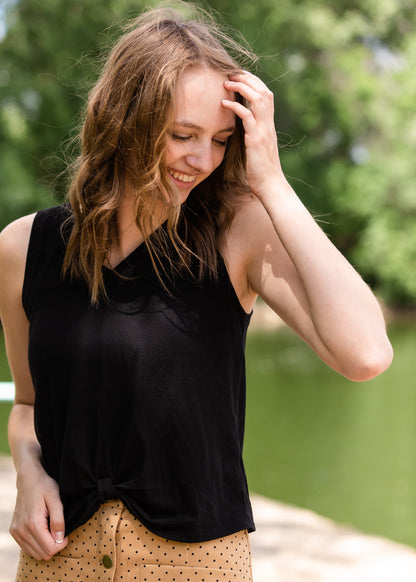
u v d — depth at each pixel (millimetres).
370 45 27656
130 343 1572
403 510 6512
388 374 15578
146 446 1556
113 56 1631
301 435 9703
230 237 1668
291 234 1597
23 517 1618
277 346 19609
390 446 9086
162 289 1605
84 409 1587
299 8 23844
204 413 1582
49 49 18078
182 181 1604
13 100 18812
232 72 1610
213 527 1569
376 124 26375
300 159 25328
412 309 27672
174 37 1580
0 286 1742
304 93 25078
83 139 1666
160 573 1544
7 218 17109
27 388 1855
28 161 18531
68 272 1657
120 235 1647
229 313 1632
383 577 4328
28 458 1703
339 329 1543
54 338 1618
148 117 1544
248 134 1625
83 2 17922
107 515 1562
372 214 26422
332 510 6496
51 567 1604
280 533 5141
